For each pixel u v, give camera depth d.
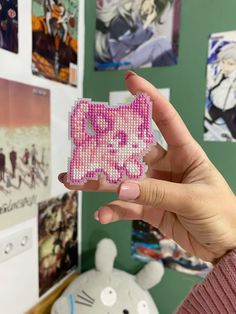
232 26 0.37
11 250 0.35
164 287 0.44
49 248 0.42
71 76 0.43
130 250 0.46
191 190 0.21
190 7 0.39
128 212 0.28
